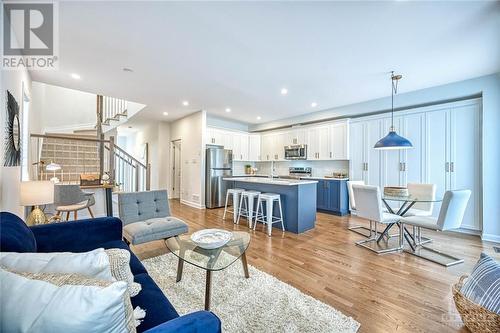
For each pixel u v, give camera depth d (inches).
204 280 82.7
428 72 130.6
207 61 116.0
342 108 209.0
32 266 34.4
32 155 165.0
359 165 199.3
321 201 216.7
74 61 115.7
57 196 130.5
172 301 70.0
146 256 104.0
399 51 105.8
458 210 104.0
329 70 127.0
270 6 75.5
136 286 47.5
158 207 113.9
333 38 94.7
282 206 156.3
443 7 75.9
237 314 64.5
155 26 86.7
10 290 26.5
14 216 54.1
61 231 68.3
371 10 77.2
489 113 133.6
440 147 155.8
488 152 133.3
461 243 127.6
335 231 151.3
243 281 82.6
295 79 140.8
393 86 151.6
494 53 108.0
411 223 114.0
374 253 112.3
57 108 221.3
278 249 117.2
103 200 169.0
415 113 167.0
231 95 174.6
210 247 72.8
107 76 135.4
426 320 63.9
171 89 159.9
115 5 74.6
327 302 71.7
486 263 64.1
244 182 192.1
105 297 24.5
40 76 134.6
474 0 72.5
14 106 87.8
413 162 167.8
